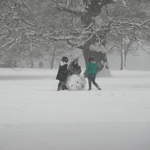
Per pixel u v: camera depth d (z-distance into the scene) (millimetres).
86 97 19766
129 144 8797
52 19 49062
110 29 44656
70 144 8820
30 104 16641
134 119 12508
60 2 47406
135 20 45906
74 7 47188
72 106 15961
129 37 46031
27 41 45281
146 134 10000
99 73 45812
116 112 14172
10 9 45375
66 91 23594
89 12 46062
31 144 8852
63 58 24500
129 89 25359
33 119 12461
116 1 45625
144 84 30891
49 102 17453
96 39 44906
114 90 24453
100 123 11711
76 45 45125
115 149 8320
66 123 11695
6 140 9273
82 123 11703
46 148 8445
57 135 9883
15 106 15930
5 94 21359
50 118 12688
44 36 44906
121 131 10406
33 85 29094
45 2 48938
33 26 46094
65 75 24438
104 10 49844
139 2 47938
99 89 24875
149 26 45219
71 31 45625
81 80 25047
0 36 45000
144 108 15359
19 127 11016
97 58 44625
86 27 45531
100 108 15328
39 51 64750
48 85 29203
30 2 49000
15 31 44500
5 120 12250
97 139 9375
